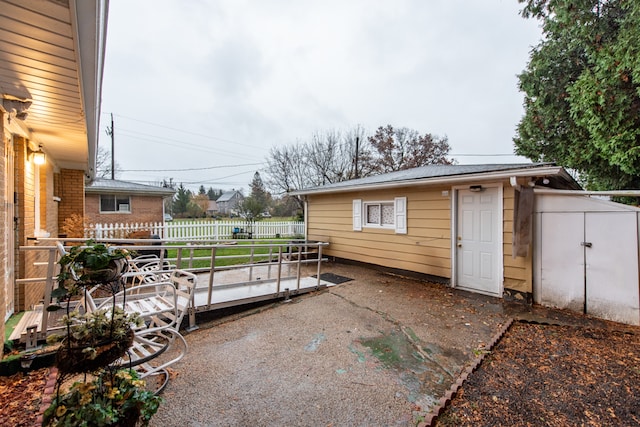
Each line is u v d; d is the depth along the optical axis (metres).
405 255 7.23
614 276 4.32
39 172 4.98
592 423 2.21
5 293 2.98
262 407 2.37
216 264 8.45
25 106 2.84
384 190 7.77
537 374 2.88
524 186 5.05
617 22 7.27
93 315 1.74
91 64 2.07
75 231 6.95
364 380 2.78
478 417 2.28
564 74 9.06
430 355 3.27
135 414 1.59
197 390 2.58
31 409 2.18
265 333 3.82
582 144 8.80
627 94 6.70
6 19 1.59
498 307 4.87
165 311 2.97
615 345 3.48
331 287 6.05
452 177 5.73
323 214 9.91
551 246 4.91
